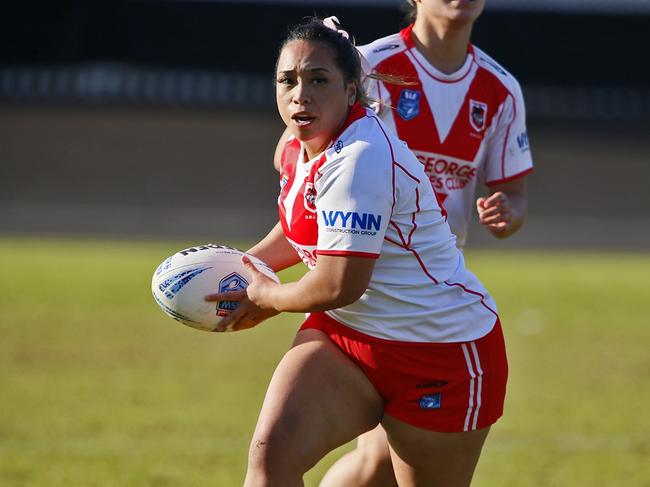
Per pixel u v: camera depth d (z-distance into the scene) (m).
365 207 12.42
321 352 13.29
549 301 44.41
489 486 19.75
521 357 33.62
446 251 13.59
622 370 31.89
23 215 70.25
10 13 95.94
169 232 65.50
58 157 86.06
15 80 96.12
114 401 26.67
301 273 49.22
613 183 83.69
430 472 13.80
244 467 20.84
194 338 35.94
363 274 12.55
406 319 13.22
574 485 19.91
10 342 34.19
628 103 95.06
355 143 12.57
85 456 21.42
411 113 15.90
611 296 46.16
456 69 16.06
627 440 23.61
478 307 13.71
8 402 26.34
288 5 96.50
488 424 13.66
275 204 76.94
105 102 95.50
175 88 96.75
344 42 12.83
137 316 39.44
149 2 96.94
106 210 72.81
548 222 72.38
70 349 33.38
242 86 97.12
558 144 90.94
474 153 16.25
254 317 14.33
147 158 86.81
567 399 27.94
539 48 95.62
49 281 46.81
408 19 16.52
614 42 95.50
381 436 15.04
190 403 26.61
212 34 97.06
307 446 12.75
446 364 13.33
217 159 86.94
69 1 96.50
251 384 29.12
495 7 95.44
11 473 20.05
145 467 20.67
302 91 12.52
